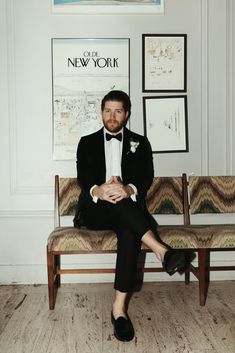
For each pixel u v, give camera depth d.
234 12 3.33
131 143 2.81
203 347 2.10
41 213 3.30
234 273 3.35
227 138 3.35
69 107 3.32
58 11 3.27
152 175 2.84
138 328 2.36
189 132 3.35
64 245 2.63
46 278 3.32
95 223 2.60
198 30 3.33
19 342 2.18
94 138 2.83
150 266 3.32
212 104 3.35
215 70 3.35
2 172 3.30
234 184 3.23
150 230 2.32
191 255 3.32
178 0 3.31
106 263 3.34
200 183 3.21
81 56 3.30
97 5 3.28
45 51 3.29
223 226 2.95
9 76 3.27
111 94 2.76
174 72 3.33
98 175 2.73
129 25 3.30
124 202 2.34
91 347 2.11
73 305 2.76
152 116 3.33
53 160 3.33
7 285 3.29
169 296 2.94
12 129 3.29
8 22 3.25
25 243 3.32
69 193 3.18
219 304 2.76
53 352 2.06
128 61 3.31
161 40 3.31
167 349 2.08
